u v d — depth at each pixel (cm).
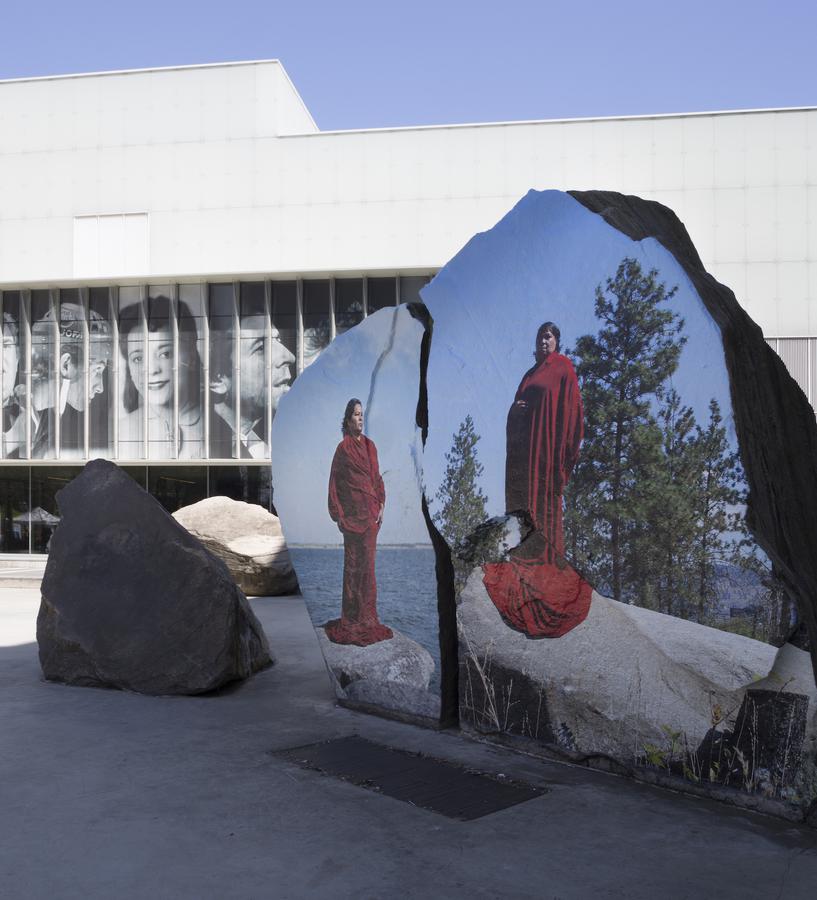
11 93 2527
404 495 640
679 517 456
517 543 548
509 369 550
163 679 745
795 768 421
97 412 2550
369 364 669
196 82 2470
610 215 496
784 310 2286
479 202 2381
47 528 2619
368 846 408
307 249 2422
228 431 2500
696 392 447
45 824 438
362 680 682
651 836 413
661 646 472
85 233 2494
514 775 510
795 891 356
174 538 791
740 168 2311
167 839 418
